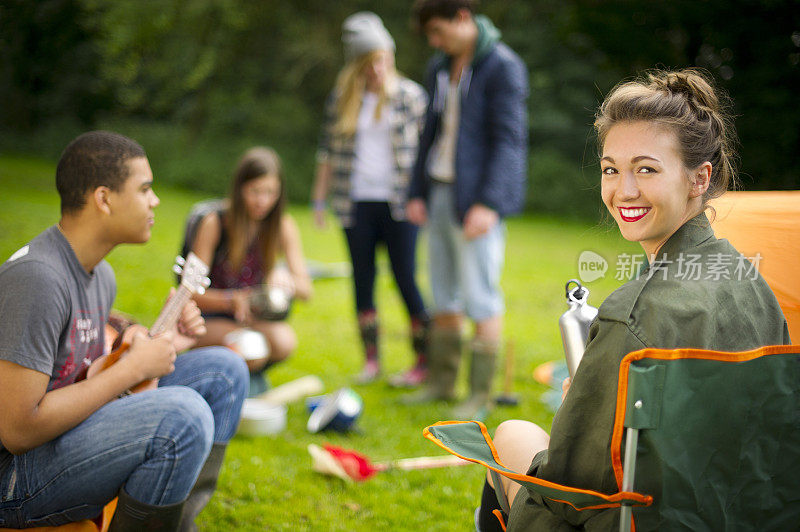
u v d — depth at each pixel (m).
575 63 19.56
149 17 13.83
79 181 1.79
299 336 5.26
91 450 1.70
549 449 1.35
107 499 1.77
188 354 2.22
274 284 3.75
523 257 10.35
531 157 19.45
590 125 1.71
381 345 5.28
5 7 6.75
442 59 3.91
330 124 4.60
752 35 12.92
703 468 1.27
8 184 12.34
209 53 15.95
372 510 2.61
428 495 2.76
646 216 1.38
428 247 3.98
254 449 3.12
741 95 12.80
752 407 1.27
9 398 1.61
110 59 13.35
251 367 3.62
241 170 3.57
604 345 1.27
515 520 1.49
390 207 4.31
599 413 1.27
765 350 1.27
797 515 1.37
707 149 1.36
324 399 3.70
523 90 3.65
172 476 1.74
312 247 9.68
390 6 19.30
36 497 1.71
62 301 1.73
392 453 3.23
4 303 1.64
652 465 1.24
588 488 1.31
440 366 3.98
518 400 3.93
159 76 15.86
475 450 1.49
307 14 19.06
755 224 1.87
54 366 1.77
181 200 14.65
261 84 19.62
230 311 3.67
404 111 4.32
